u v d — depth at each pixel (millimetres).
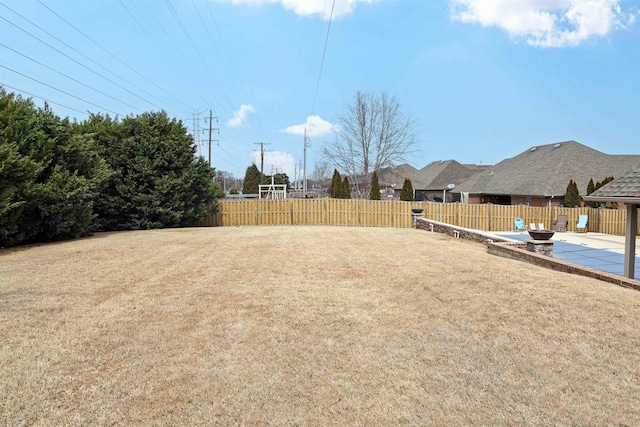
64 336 4145
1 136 10688
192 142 20156
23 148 11422
